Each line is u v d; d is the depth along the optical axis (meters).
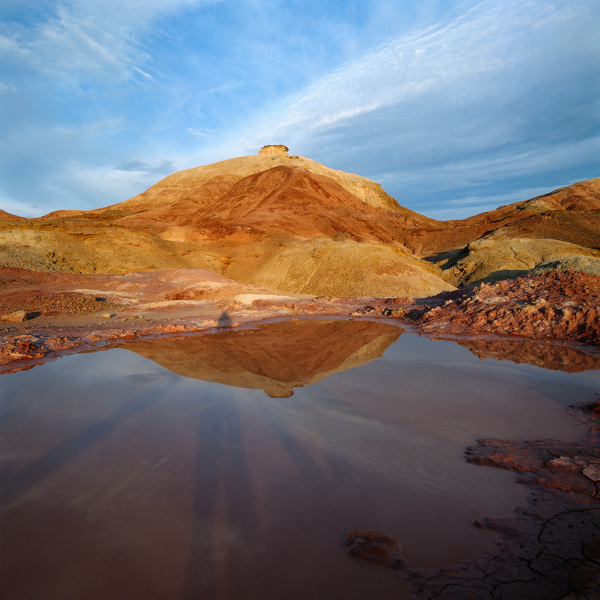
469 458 3.76
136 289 21.66
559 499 3.07
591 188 107.56
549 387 5.99
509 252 47.12
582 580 2.21
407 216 103.19
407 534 2.65
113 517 2.90
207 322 12.93
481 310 12.21
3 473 3.57
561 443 4.07
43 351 8.76
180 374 6.83
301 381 6.36
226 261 43.28
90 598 2.12
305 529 2.72
